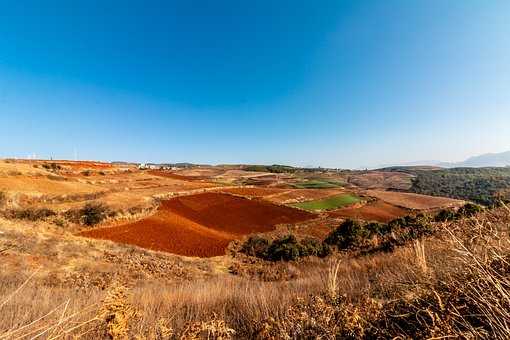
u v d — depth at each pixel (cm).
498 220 232
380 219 5491
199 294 514
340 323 257
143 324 313
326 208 6278
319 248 2428
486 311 159
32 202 3841
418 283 251
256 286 682
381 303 271
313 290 465
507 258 184
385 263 636
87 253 1864
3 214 3225
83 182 6794
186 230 4147
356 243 2100
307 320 276
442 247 294
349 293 406
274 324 302
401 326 221
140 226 4028
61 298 535
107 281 1124
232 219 5225
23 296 520
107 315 287
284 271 1472
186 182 9131
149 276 1515
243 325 355
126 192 5975
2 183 4084
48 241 1880
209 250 3478
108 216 4016
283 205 6312
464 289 190
